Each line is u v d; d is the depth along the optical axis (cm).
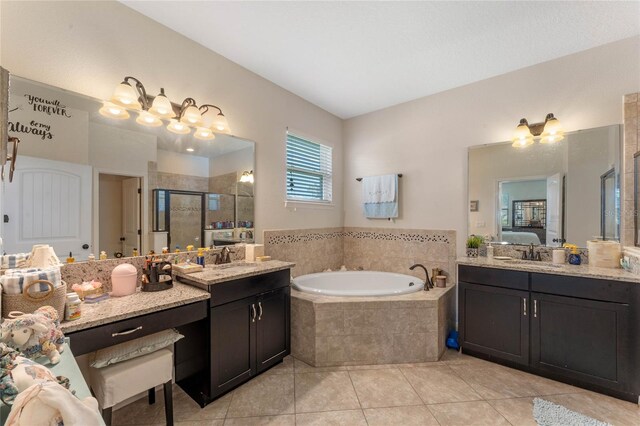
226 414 178
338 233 389
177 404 188
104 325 135
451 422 171
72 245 171
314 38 226
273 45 236
